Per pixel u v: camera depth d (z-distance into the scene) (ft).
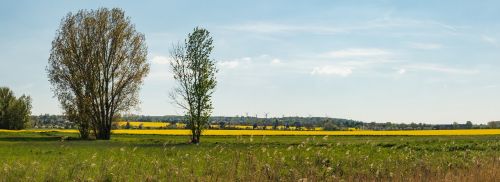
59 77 204.03
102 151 98.02
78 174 50.65
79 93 203.31
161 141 172.96
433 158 79.10
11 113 356.59
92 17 206.59
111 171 51.39
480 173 55.26
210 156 54.70
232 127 326.03
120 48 208.13
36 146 125.90
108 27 207.31
